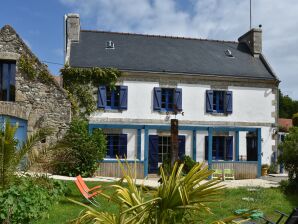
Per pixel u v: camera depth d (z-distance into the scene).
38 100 16.89
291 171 14.55
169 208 3.65
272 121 22.12
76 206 10.23
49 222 8.46
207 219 8.71
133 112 20.06
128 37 23.22
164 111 20.45
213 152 21.42
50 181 9.80
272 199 12.22
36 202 7.64
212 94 21.19
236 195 12.54
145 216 3.72
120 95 19.92
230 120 21.44
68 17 21.88
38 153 10.23
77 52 20.94
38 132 9.43
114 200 4.05
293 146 14.35
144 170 18.09
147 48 22.58
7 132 8.36
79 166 16.09
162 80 20.55
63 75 19.36
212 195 3.65
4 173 8.27
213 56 23.34
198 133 21.11
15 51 16.86
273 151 22.02
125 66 20.31
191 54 23.00
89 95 19.42
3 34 16.84
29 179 9.02
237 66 22.78
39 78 16.97
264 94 22.14
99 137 17.08
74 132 16.55
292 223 6.43
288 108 51.00
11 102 16.69
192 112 20.86
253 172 19.64
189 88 20.92
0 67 17.08
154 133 20.36
